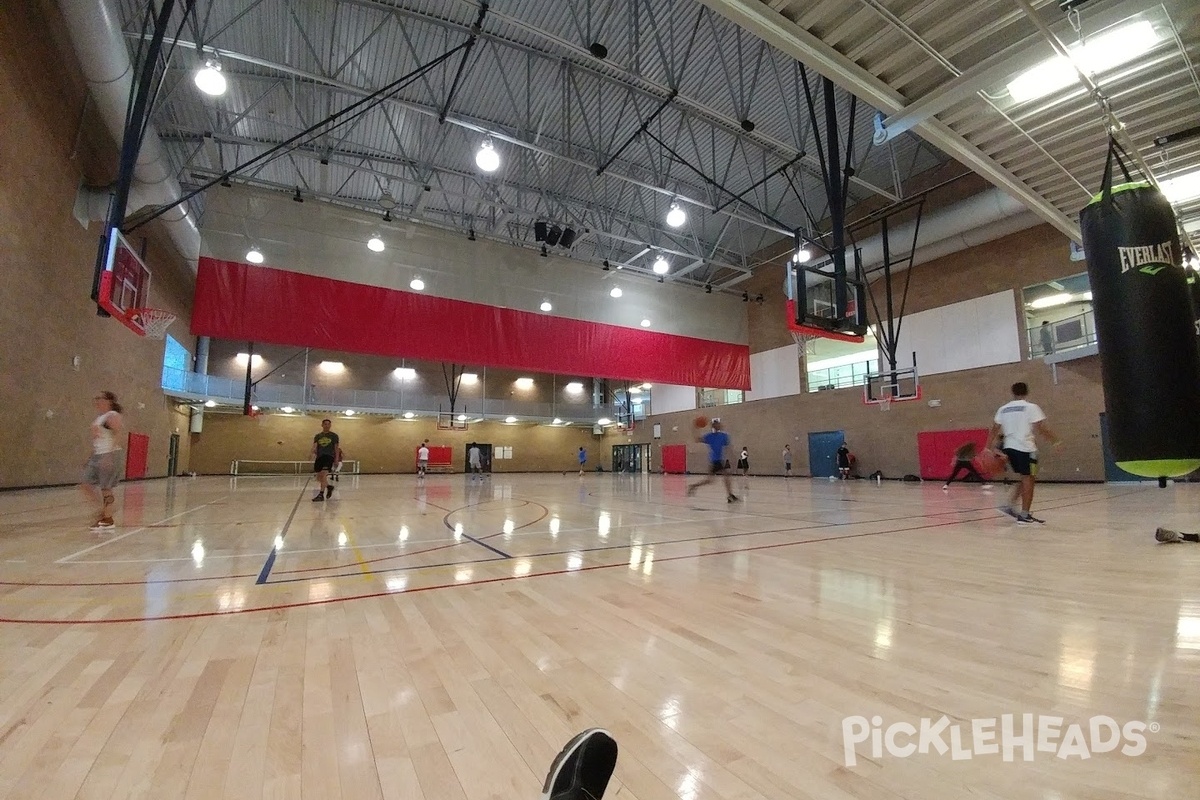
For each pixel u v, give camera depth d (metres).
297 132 11.87
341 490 12.77
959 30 4.65
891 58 4.91
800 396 19.20
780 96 11.29
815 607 2.66
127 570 3.58
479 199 13.01
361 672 1.89
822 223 17.47
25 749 1.37
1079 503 7.77
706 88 11.01
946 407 14.94
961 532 5.19
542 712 1.58
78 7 6.38
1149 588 2.88
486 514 7.32
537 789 1.21
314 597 2.92
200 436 21.00
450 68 10.34
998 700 1.62
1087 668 1.84
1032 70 4.92
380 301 14.27
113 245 6.49
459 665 1.96
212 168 12.70
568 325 17.02
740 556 4.08
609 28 9.43
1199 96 5.29
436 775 1.26
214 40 9.44
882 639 2.18
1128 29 4.46
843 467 16.36
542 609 2.68
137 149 6.70
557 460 29.00
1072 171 6.59
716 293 20.55
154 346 14.56
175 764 1.30
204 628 2.38
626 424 28.69
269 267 13.12
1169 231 2.93
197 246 12.41
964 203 13.04
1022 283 13.50
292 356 22.39
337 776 1.25
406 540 4.95
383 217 14.47
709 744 1.40
